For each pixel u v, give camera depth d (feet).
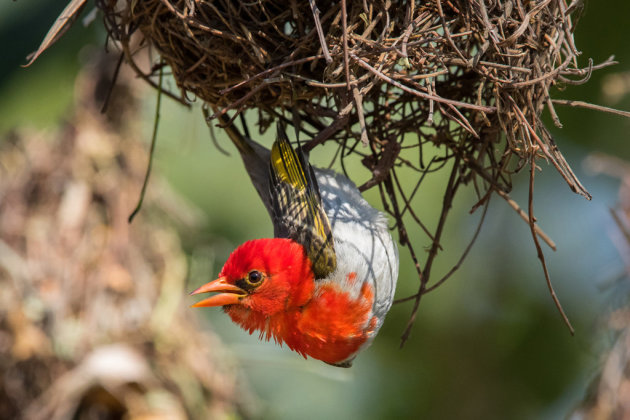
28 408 30.76
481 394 41.11
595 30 34.55
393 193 24.97
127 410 31.32
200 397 32.65
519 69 21.27
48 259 32.12
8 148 34.06
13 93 36.11
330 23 21.67
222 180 38.47
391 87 24.21
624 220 32.55
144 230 33.88
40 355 30.99
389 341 41.27
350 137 25.04
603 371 31.78
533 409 41.22
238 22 22.03
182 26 22.53
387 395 41.22
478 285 41.65
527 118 22.20
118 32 24.20
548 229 41.93
